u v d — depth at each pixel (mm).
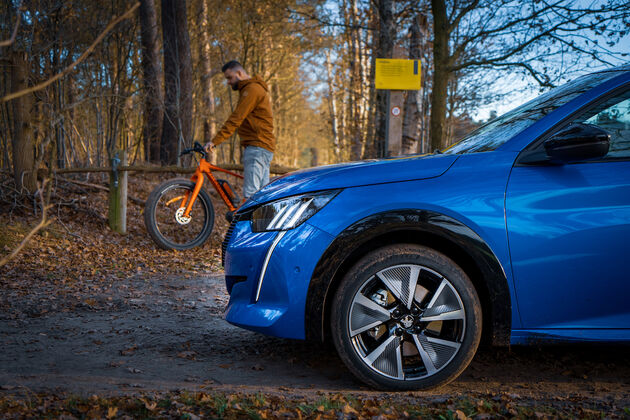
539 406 2271
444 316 2504
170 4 12125
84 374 2775
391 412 2170
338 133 25562
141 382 2627
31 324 3721
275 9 14258
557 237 2473
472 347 2508
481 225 2473
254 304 2668
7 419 1953
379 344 2539
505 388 2605
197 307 4277
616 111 2621
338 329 2514
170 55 12188
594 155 2395
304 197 2615
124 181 7141
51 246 6172
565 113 2648
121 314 4043
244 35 16281
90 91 9422
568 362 2980
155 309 4195
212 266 5895
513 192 2514
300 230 2566
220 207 8867
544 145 2547
